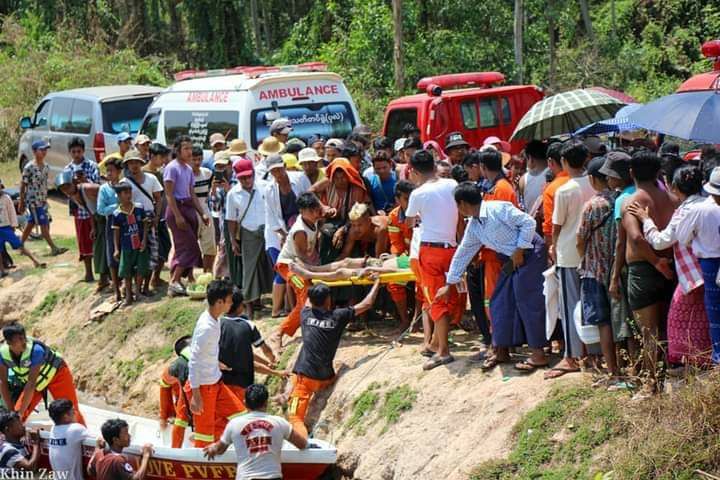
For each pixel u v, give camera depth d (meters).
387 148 10.34
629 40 29.62
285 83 13.43
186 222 12.02
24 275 14.19
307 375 8.84
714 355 6.63
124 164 12.16
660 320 7.12
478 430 7.55
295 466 8.00
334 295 9.75
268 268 10.73
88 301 12.92
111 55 29.09
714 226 6.53
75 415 9.41
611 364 7.34
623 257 7.08
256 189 10.66
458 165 9.81
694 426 6.37
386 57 24.77
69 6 32.59
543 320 7.88
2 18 34.03
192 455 8.00
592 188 7.62
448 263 8.52
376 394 8.57
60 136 18.22
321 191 10.09
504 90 14.59
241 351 8.69
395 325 9.99
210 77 14.50
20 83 26.55
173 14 33.88
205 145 13.84
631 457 6.47
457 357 8.63
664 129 8.26
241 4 32.25
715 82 9.02
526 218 7.85
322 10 28.88
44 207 14.84
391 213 9.56
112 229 12.19
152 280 12.68
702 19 29.38
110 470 7.91
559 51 27.30
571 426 7.05
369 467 8.03
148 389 11.03
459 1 24.61
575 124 11.06
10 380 9.05
